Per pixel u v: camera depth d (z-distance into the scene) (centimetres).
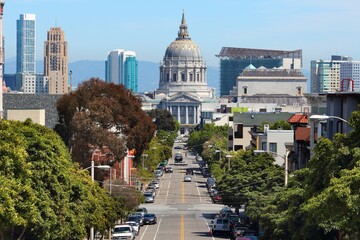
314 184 13862
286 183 19650
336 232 14325
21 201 12925
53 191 14562
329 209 11250
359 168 11344
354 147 13062
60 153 15350
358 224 10906
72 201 16075
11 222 12244
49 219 13862
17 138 13412
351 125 13312
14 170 13038
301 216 15025
